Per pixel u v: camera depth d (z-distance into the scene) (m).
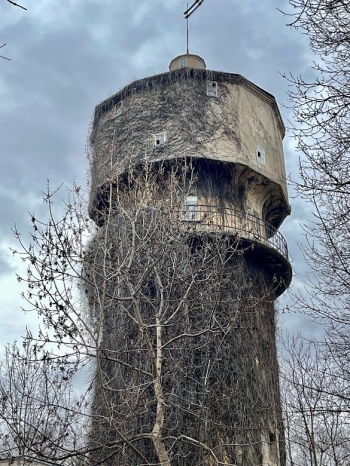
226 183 26.48
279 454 22.02
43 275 11.99
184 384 19.56
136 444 18.17
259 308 23.81
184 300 14.82
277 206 29.17
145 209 16.78
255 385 22.47
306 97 10.40
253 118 28.70
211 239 22.42
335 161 10.44
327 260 11.18
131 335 18.77
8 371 18.67
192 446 19.25
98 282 15.29
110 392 16.36
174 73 28.12
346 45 10.26
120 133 27.53
